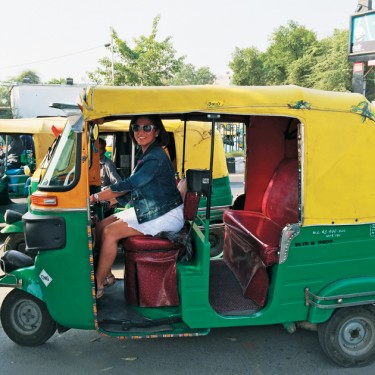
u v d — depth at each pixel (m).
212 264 4.21
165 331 3.12
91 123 3.28
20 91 21.75
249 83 40.88
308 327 3.37
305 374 3.14
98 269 3.21
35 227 3.01
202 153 5.54
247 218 4.09
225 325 3.11
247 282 3.50
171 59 21.45
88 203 2.97
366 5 15.55
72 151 3.05
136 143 3.54
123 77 21.16
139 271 3.17
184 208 3.31
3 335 3.67
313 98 3.02
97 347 3.51
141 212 3.20
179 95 2.91
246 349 3.49
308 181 3.02
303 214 3.03
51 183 3.04
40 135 6.35
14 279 3.28
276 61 38.72
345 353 3.21
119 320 3.15
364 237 3.18
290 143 3.94
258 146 4.18
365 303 3.15
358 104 3.09
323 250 3.11
